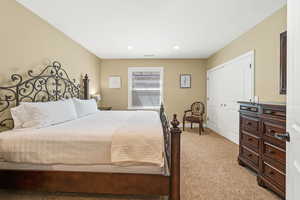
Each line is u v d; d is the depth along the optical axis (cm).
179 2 220
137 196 175
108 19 267
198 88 539
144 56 511
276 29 245
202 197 174
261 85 279
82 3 223
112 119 254
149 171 154
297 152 86
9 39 209
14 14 215
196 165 250
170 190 153
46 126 197
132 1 218
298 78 84
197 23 282
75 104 297
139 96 552
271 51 255
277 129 171
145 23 282
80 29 308
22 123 195
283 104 180
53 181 158
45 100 273
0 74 198
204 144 356
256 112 207
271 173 179
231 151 312
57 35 307
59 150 156
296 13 86
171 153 152
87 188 157
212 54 485
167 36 342
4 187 161
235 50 359
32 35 246
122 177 155
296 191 87
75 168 158
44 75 272
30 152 156
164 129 195
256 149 207
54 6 230
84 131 167
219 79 444
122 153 151
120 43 386
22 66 229
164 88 542
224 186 195
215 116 471
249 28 304
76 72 381
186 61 538
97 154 155
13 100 215
